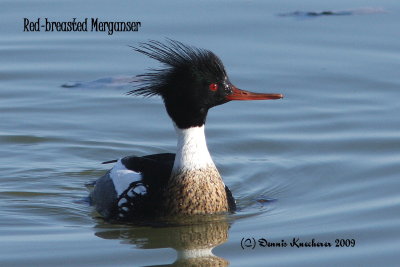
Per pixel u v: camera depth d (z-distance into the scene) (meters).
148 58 20.41
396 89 18.92
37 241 12.83
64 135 17.75
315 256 12.30
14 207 14.52
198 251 12.54
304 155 16.69
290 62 20.02
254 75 19.52
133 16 21.92
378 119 17.83
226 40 20.80
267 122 18.06
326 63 19.97
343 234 12.99
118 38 21.14
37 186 15.70
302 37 21.02
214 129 17.84
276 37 21.02
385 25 21.36
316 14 22.14
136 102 19.02
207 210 13.74
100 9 22.38
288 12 22.27
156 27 21.36
